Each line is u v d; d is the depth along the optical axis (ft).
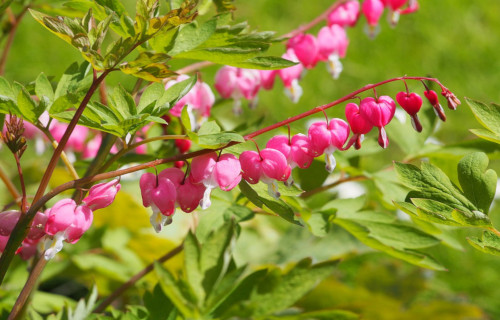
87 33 4.71
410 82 10.77
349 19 5.61
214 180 4.71
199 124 5.41
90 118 4.77
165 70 4.72
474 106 4.90
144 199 4.70
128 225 6.41
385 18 11.61
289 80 5.55
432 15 11.76
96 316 5.21
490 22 11.91
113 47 4.69
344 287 6.04
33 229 4.79
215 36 5.04
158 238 6.20
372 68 10.94
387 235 5.34
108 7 4.99
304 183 5.63
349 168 5.57
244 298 5.29
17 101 4.75
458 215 4.79
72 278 6.29
